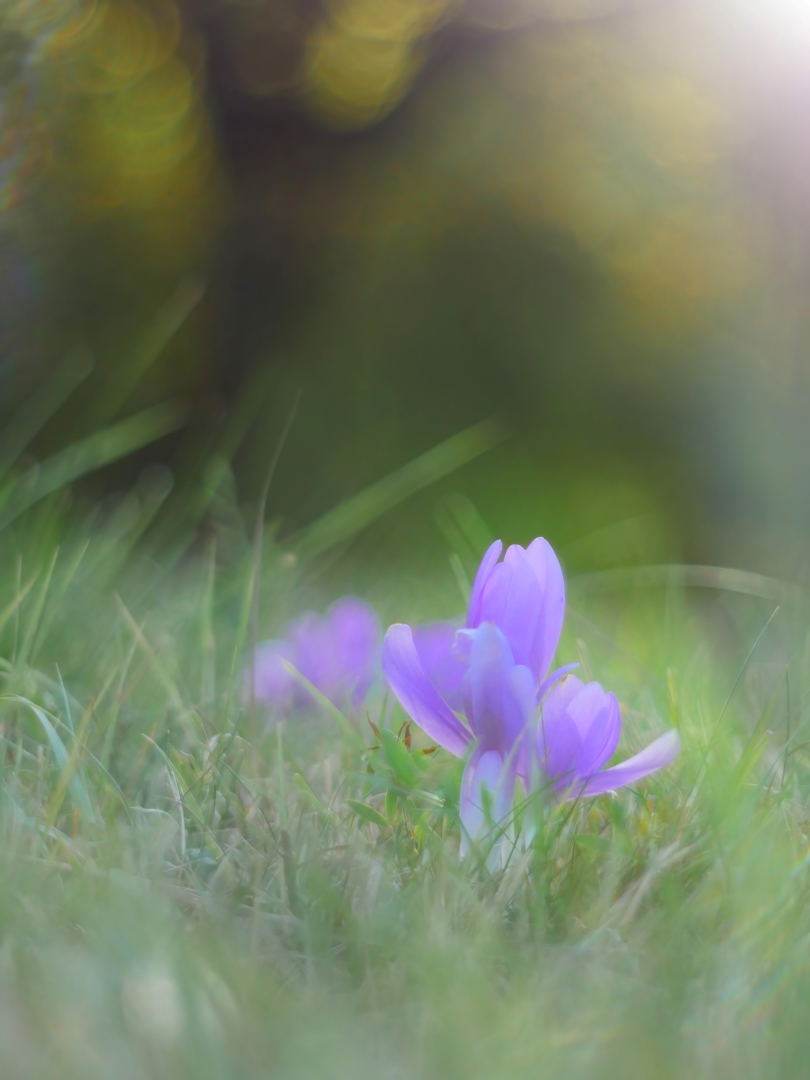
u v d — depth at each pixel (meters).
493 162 3.93
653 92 3.56
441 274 3.92
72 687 1.35
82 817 1.15
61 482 1.72
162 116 3.34
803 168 2.36
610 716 1.14
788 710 1.24
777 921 1.08
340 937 1.09
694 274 3.41
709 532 3.18
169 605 1.61
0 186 2.46
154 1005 1.03
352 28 3.84
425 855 1.14
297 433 3.62
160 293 3.36
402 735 1.26
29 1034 1.02
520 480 3.67
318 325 3.85
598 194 3.74
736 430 2.61
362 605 1.38
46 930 1.07
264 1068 1.01
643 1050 1.02
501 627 1.15
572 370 3.80
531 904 1.11
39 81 2.53
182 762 1.21
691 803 1.19
